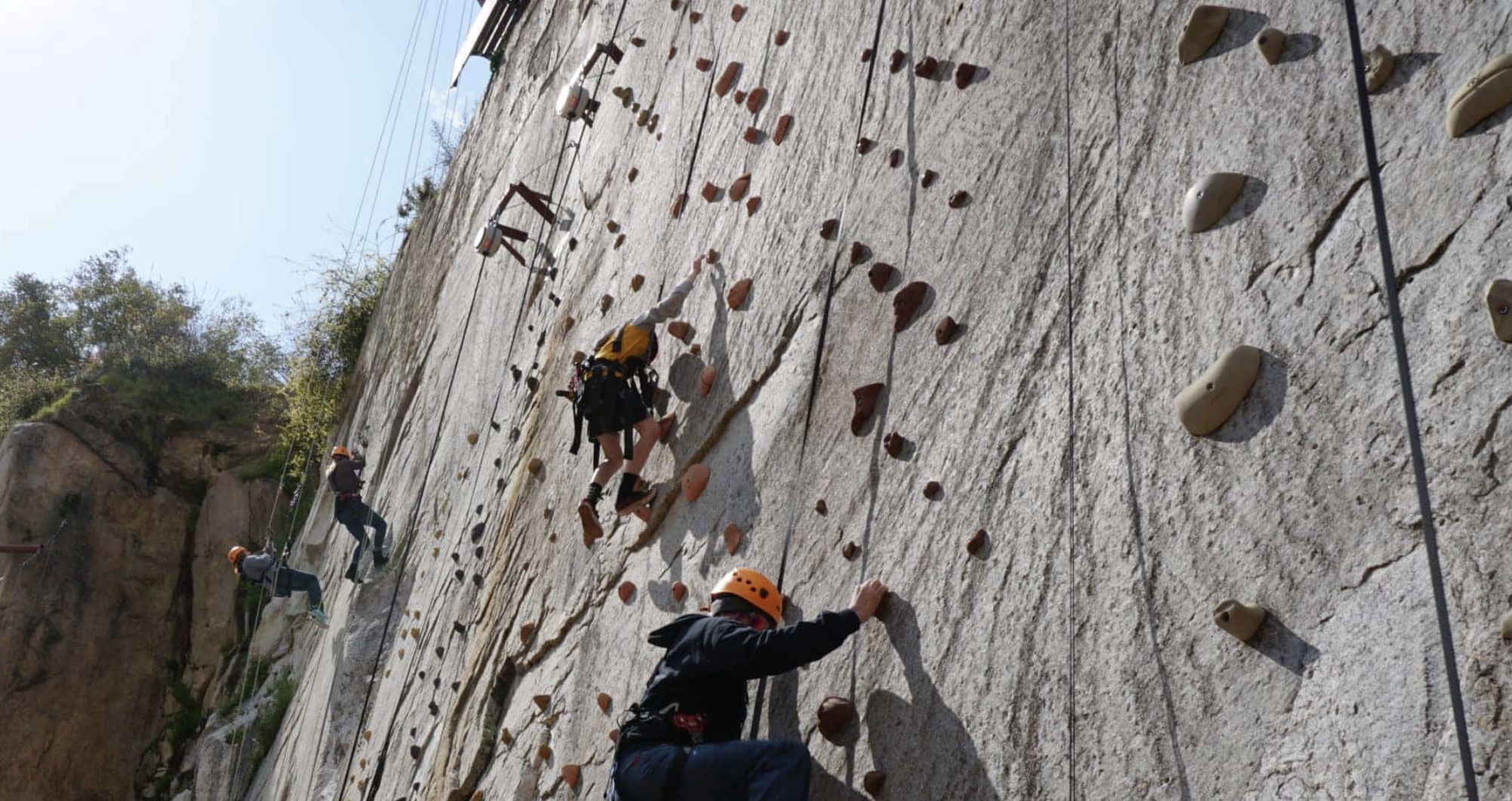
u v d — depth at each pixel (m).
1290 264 2.79
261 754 13.29
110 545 17.02
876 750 3.37
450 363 12.87
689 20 8.62
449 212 16.77
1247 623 2.49
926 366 3.96
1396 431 2.39
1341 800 2.21
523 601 6.71
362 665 10.48
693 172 7.04
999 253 3.85
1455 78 2.57
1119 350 3.19
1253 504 2.63
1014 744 2.95
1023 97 4.10
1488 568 2.13
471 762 6.34
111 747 15.70
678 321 6.04
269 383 21.12
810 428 4.48
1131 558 2.88
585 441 6.77
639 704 3.46
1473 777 2.00
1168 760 2.57
